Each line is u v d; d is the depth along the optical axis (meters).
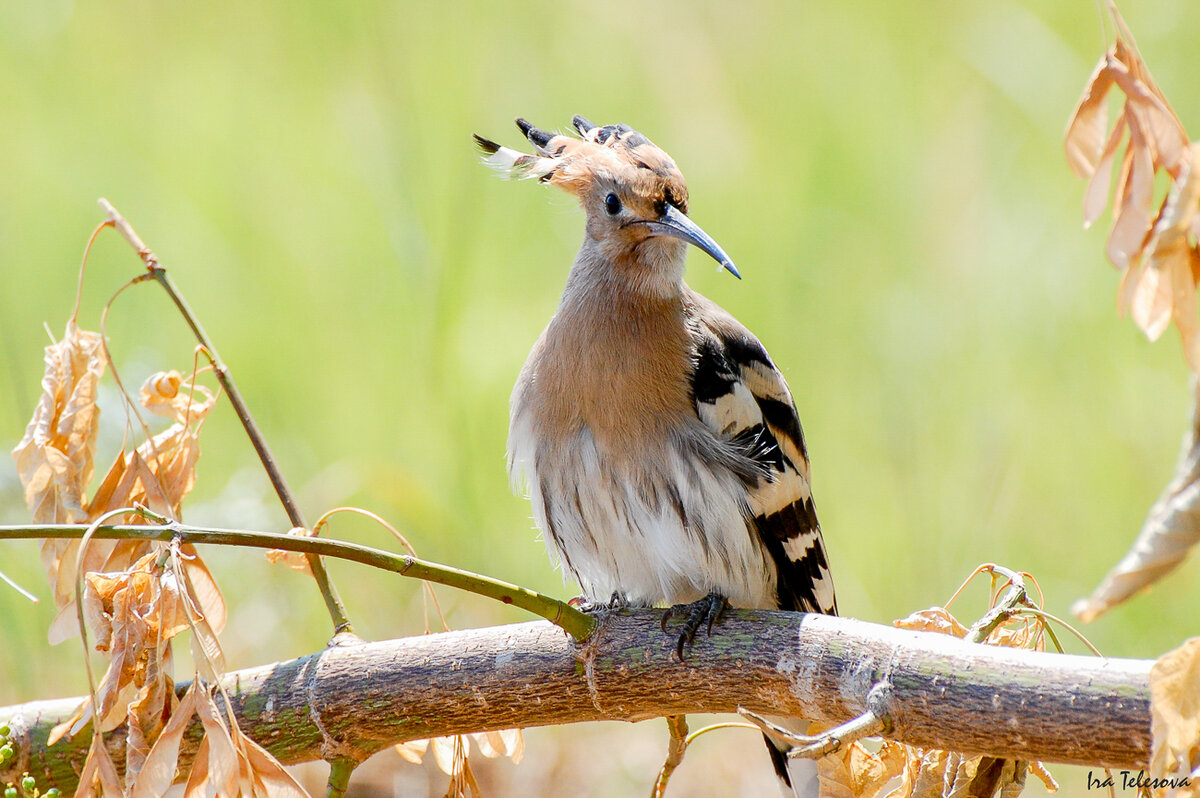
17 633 9.17
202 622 4.91
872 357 11.90
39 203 13.08
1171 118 3.73
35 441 5.65
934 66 13.84
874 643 4.92
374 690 5.52
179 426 5.82
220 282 12.67
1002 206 12.73
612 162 6.87
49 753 5.64
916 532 10.48
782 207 12.88
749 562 6.71
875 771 5.32
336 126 13.82
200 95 14.52
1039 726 4.49
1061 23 13.80
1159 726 3.98
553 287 12.22
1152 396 11.34
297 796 4.81
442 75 13.05
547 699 5.48
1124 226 3.74
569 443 6.67
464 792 5.87
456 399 11.19
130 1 15.02
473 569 10.27
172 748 4.79
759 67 13.92
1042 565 10.43
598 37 13.81
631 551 6.70
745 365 6.96
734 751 9.13
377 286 12.47
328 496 10.54
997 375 11.62
